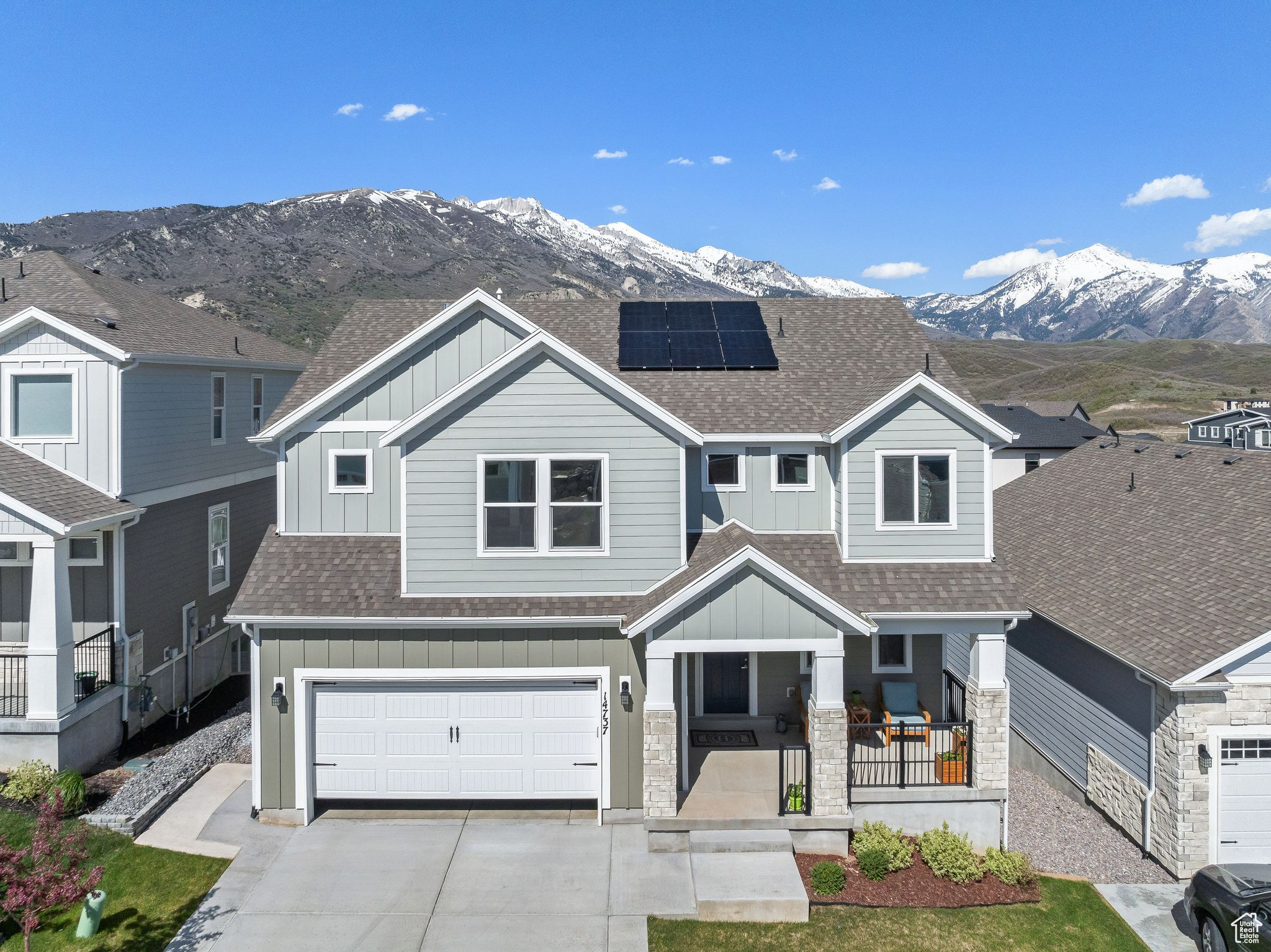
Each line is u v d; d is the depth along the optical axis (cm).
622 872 1182
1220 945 1028
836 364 1722
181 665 1850
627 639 1325
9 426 1595
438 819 1335
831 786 1250
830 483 1511
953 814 1307
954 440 1414
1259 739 1233
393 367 1527
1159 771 1281
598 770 1332
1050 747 1648
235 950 1012
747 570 1247
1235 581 1373
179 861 1199
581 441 1347
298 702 1319
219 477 2023
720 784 1345
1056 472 2402
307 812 1312
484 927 1061
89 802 1360
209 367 1967
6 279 1909
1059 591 1689
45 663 1414
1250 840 1234
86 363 1599
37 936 1034
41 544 1414
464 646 1323
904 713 1501
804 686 1539
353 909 1091
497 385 1344
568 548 1350
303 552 1446
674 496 1354
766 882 1140
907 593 1348
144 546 1694
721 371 1692
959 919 1114
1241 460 1778
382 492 1516
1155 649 1316
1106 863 1302
